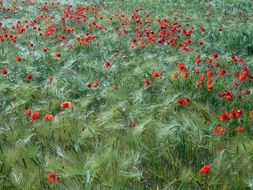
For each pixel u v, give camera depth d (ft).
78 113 16.65
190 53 28.09
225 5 59.93
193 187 11.68
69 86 20.76
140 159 12.77
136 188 11.62
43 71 24.48
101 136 14.94
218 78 20.88
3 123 16.48
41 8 52.75
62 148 14.23
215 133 14.11
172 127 13.60
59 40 33.65
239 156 12.47
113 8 56.65
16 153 13.03
